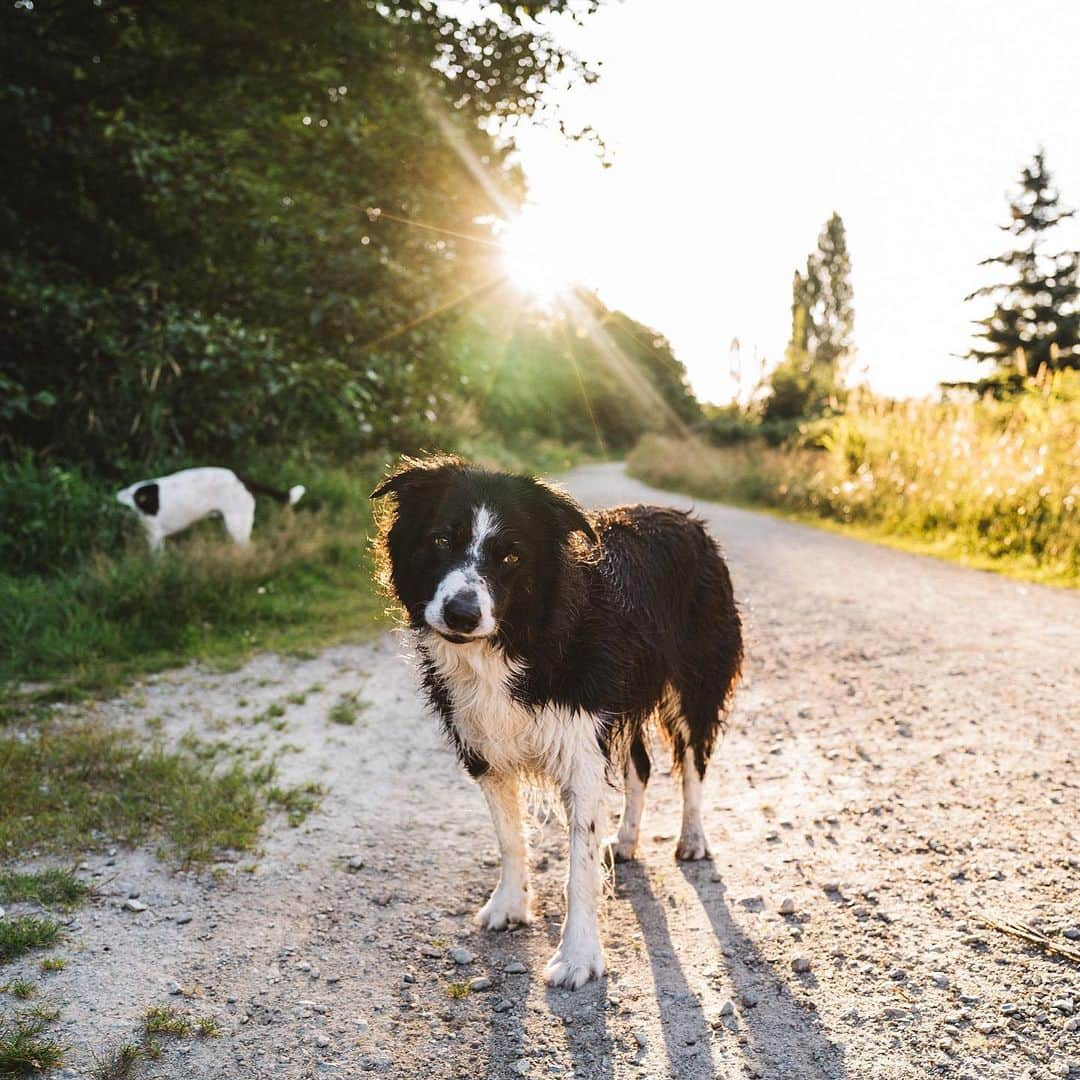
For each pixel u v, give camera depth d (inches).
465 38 461.4
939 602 306.7
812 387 1311.5
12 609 261.9
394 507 128.2
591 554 127.6
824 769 171.8
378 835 154.9
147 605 277.1
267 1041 100.9
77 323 370.0
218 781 171.5
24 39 394.3
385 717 215.0
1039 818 142.9
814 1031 98.5
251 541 336.5
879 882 128.6
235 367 392.8
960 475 466.0
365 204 479.5
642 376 1721.2
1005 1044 93.9
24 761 175.3
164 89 446.6
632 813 145.8
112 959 117.0
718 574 153.6
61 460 355.9
